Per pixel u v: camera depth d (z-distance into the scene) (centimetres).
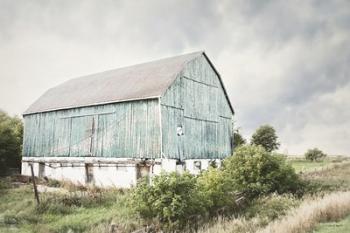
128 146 2425
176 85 2527
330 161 5900
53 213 1557
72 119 2886
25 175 3200
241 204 1669
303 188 2039
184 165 2483
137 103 2417
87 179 2692
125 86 2695
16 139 3481
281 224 1165
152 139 2308
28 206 1622
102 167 2583
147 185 1402
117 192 2119
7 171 3434
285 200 1672
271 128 5838
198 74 2805
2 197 1950
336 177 2648
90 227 1331
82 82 3481
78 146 2784
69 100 3034
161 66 2808
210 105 2916
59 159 2950
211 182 1548
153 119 2322
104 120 2611
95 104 2639
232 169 1930
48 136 3112
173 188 1361
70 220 1426
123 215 1455
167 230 1272
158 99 2311
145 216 1365
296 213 1320
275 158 1970
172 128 2412
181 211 1304
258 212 1533
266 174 1902
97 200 1770
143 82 2603
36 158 3216
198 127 2719
